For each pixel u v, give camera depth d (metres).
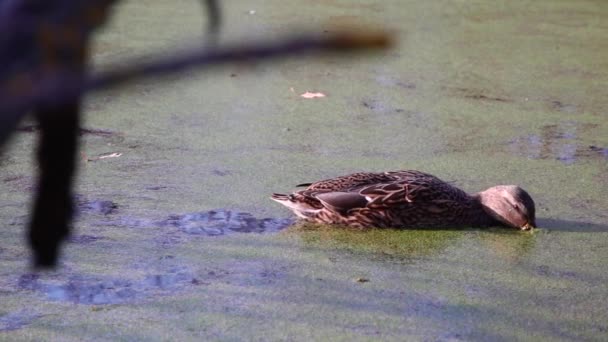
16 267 8.42
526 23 19.55
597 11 20.86
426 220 9.78
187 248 8.99
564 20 19.95
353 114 13.62
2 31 1.62
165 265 8.59
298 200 9.83
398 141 12.53
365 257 8.98
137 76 1.57
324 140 12.44
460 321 7.69
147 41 16.41
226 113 13.46
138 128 12.62
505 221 9.88
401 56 16.84
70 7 1.67
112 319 7.49
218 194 10.41
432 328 7.54
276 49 1.55
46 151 2.24
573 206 10.48
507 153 12.24
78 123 2.23
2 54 1.61
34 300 7.79
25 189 10.27
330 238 9.43
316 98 14.34
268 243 9.22
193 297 7.94
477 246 9.37
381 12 19.55
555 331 7.59
